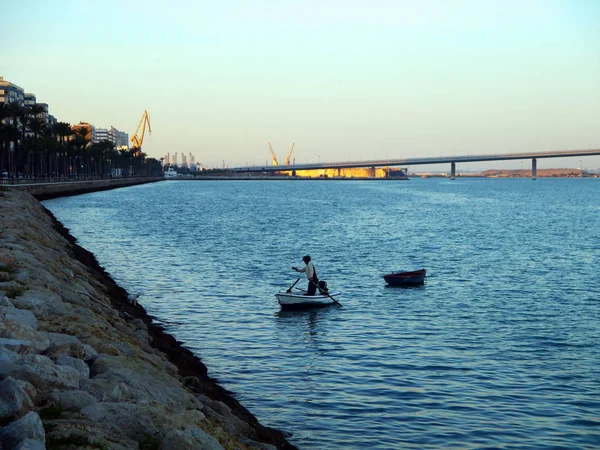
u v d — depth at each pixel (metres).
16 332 10.68
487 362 20.41
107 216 84.75
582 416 15.90
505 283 36.38
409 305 29.80
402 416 15.81
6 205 47.25
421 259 47.59
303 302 28.70
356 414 15.92
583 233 70.88
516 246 57.19
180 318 26.27
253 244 55.25
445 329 24.92
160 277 36.44
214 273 38.44
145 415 8.88
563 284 36.03
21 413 7.79
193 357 20.33
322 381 18.38
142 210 100.38
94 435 7.77
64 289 18.00
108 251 48.16
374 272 40.72
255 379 18.52
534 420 15.63
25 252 22.50
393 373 19.19
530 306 29.62
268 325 25.39
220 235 62.75
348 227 75.25
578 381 18.55
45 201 113.19
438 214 103.62
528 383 18.34
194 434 8.66
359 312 28.16
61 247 37.47
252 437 12.65
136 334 18.27
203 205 120.12
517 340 23.23
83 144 186.88
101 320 15.95
